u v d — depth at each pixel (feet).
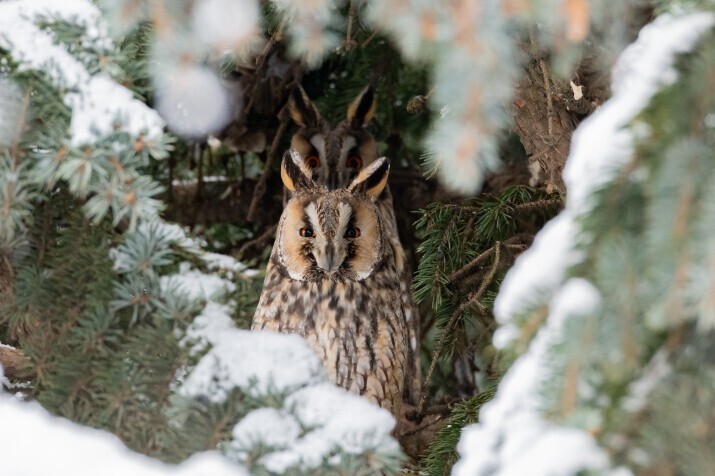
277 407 20.27
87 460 18.33
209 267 25.32
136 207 21.76
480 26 16.62
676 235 14.70
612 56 21.97
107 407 22.13
